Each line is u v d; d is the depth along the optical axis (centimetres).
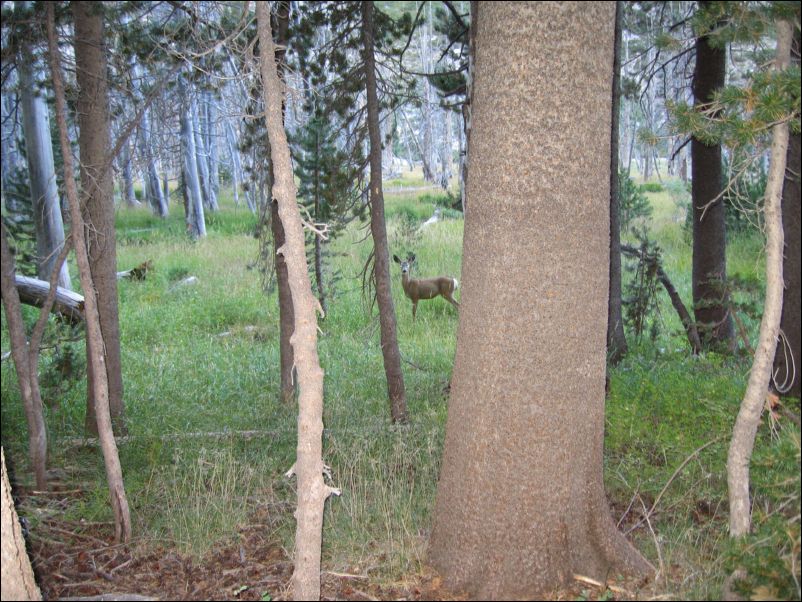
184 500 598
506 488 427
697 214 1090
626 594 428
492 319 417
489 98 408
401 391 833
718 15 468
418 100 938
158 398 912
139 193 3541
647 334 1249
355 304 1419
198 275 1805
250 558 518
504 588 432
